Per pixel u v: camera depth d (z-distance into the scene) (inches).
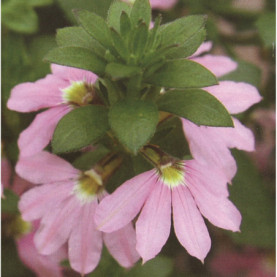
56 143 5.5
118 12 5.8
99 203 5.7
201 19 5.7
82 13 5.6
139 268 7.1
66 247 6.6
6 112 7.3
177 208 5.8
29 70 7.5
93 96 6.1
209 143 5.9
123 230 5.9
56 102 6.1
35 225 7.2
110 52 5.6
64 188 6.1
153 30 5.5
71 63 5.5
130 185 5.7
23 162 6.0
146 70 5.6
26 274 7.3
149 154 6.0
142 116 5.4
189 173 5.9
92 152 6.5
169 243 7.7
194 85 5.4
